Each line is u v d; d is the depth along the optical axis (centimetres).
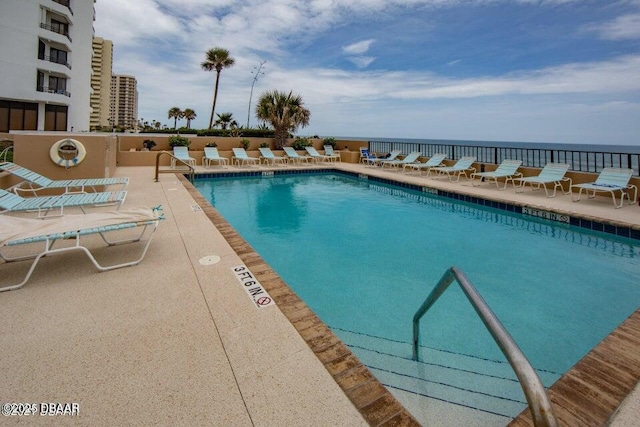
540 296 339
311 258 445
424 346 251
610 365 176
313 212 705
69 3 2380
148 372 169
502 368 223
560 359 242
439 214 692
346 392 155
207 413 144
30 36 2070
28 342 192
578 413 145
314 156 1490
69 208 515
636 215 548
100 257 327
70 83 2408
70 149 592
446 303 323
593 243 509
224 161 1358
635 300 330
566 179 723
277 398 152
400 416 142
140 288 262
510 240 524
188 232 411
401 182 968
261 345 192
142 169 1073
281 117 1570
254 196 861
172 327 209
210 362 177
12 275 282
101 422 139
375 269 410
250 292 256
